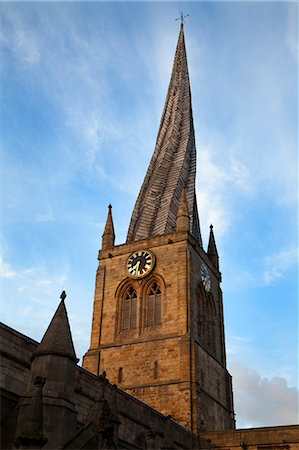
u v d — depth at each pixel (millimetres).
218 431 61625
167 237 78188
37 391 30344
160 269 76188
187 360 67375
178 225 78875
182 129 100688
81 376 45500
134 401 52469
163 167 94312
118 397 49875
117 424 35906
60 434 32156
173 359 68562
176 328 70812
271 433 59156
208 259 83750
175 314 71875
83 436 32281
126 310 76625
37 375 34125
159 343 70562
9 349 38031
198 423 63188
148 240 79625
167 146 97500
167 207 86188
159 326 72562
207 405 67875
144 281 76562
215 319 79938
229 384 76750
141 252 78875
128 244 81062
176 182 90062
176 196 88125
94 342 75500
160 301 74438
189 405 64125
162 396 66438
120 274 79250
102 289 79375
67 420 33031
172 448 47094
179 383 66250
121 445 47250
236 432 60750
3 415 35500
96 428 32875
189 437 61438
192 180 93375
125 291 77938
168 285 74438
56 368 34469
